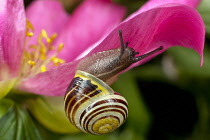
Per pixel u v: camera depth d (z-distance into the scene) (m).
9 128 0.24
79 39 0.26
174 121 0.31
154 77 0.30
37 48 0.25
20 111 0.24
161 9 0.20
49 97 0.24
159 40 0.22
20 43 0.22
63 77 0.21
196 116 0.31
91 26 0.26
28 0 0.29
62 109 0.24
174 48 0.30
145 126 0.28
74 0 0.29
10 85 0.22
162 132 0.31
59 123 0.24
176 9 0.20
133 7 0.29
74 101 0.20
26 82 0.22
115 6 0.27
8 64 0.23
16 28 0.22
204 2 0.27
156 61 0.30
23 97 0.24
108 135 0.28
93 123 0.20
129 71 0.29
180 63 0.30
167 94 0.31
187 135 0.31
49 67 0.25
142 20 0.20
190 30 0.21
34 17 0.27
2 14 0.22
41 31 0.27
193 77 0.30
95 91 0.20
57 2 0.27
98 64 0.20
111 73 0.21
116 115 0.20
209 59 0.29
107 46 0.20
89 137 0.27
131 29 0.20
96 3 0.27
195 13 0.19
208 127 0.31
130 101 0.28
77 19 0.27
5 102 0.24
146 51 0.22
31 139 0.24
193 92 0.31
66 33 0.26
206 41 0.29
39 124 0.25
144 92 0.31
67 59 0.26
